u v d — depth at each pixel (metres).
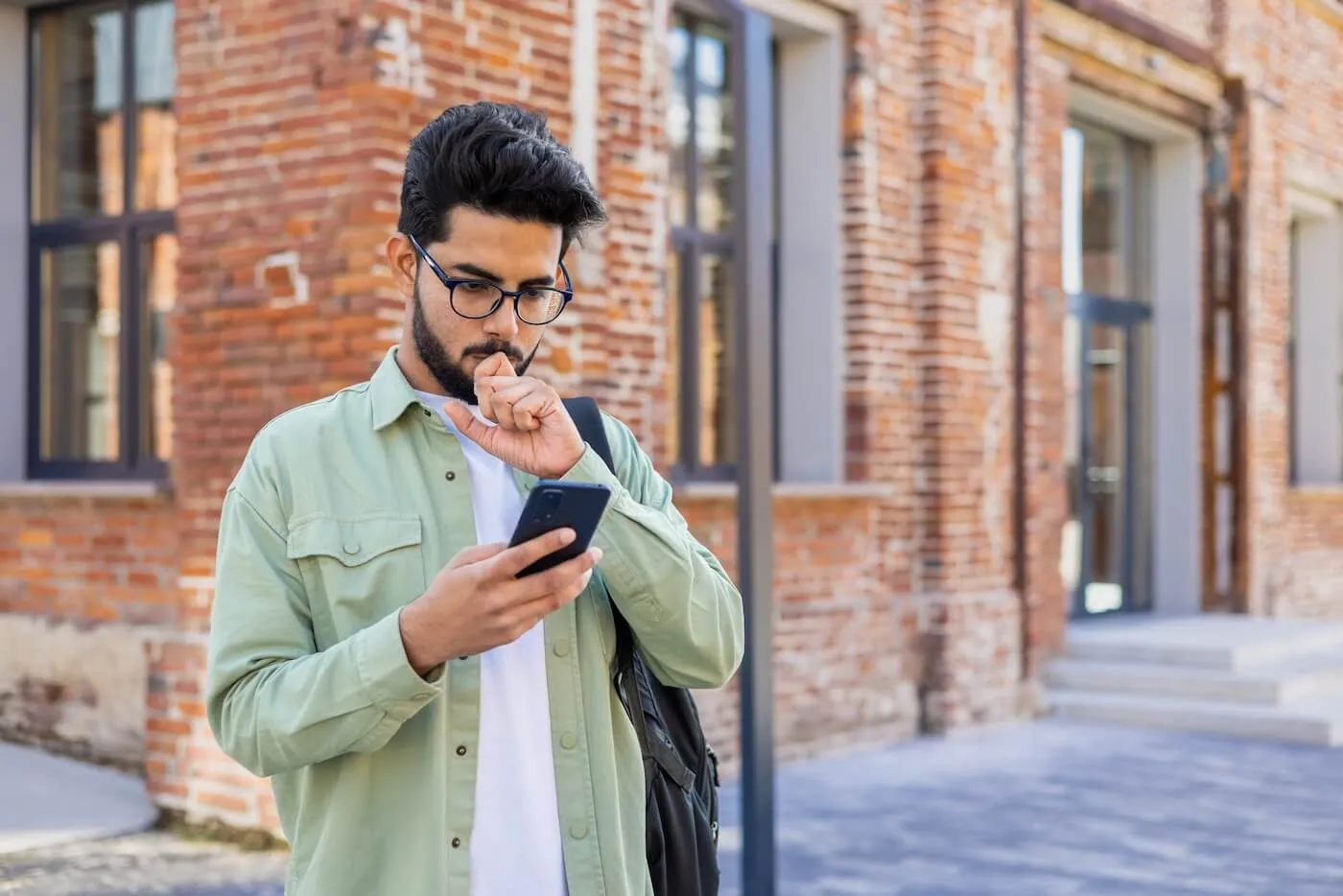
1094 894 5.34
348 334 5.45
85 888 4.91
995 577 9.03
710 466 7.89
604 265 6.49
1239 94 11.93
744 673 4.95
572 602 1.80
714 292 7.93
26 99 6.80
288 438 1.76
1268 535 12.32
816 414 8.30
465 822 1.67
